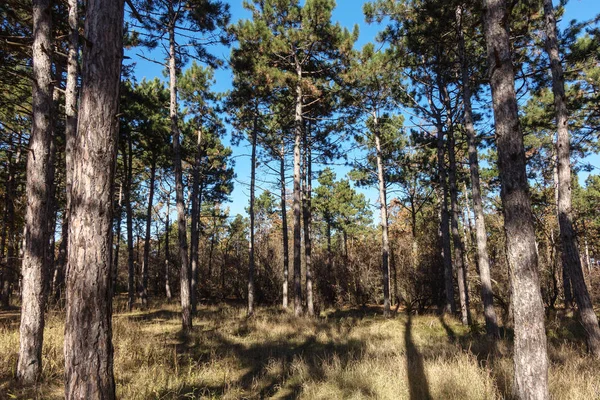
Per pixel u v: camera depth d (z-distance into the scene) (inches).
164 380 216.7
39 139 225.0
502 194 169.9
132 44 455.5
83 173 123.7
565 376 190.1
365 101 604.4
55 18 304.3
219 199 1000.9
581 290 279.3
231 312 629.0
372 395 187.9
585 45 395.5
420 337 391.2
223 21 452.1
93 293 119.2
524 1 381.7
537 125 533.3
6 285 691.4
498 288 589.0
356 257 836.6
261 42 509.4
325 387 204.1
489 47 178.4
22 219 699.4
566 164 302.0
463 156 735.1
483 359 253.4
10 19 297.4
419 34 420.5
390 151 725.3
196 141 806.5
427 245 727.1
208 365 262.8
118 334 317.4
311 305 610.5
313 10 504.7
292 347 341.4
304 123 643.5
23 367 205.8
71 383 114.0
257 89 558.6
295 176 582.2
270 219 1448.1
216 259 1095.6
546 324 420.2
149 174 936.3
